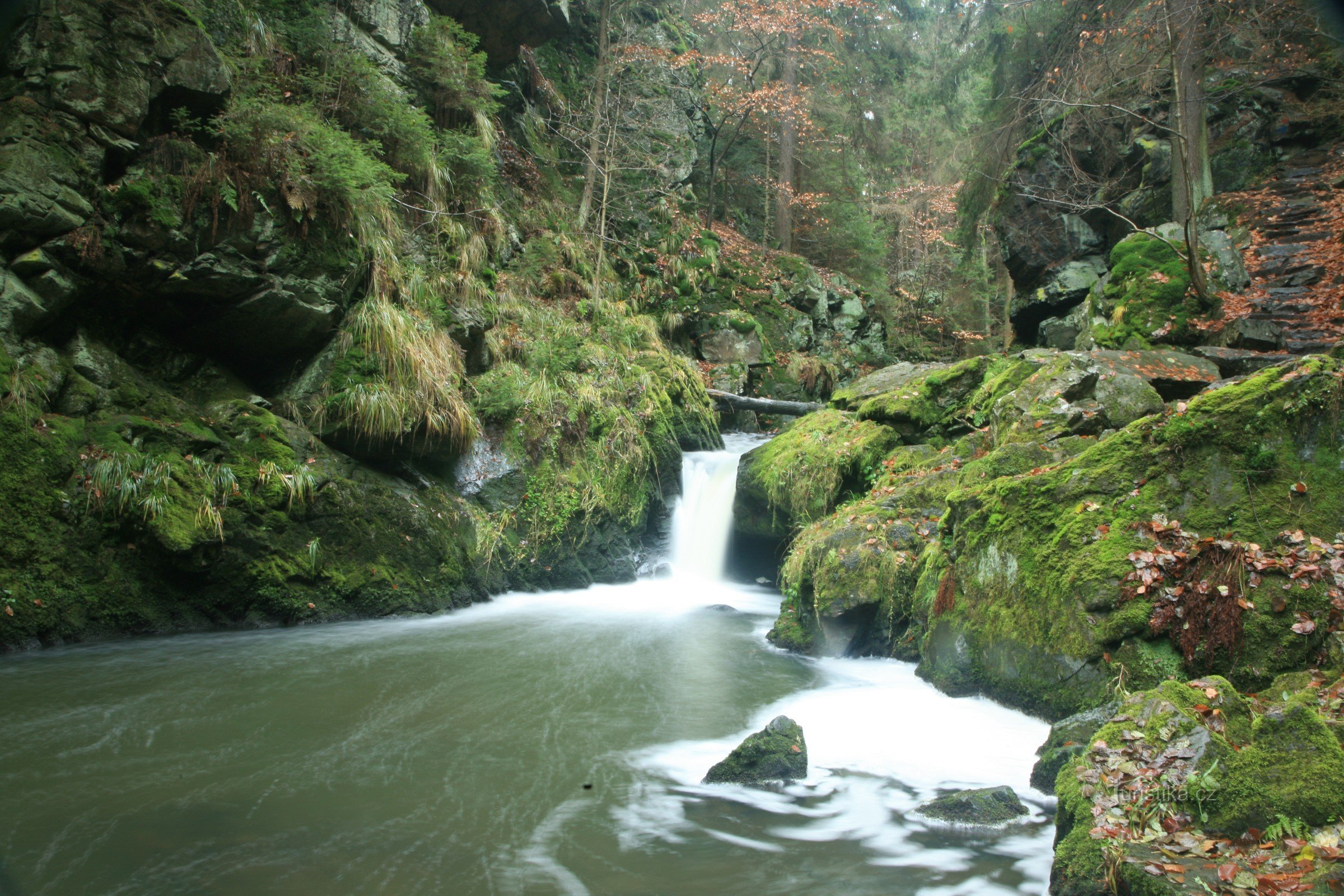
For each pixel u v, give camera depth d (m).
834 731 4.84
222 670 5.83
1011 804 3.61
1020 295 17.27
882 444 9.12
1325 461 4.57
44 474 6.11
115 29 6.77
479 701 5.38
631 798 3.88
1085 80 12.73
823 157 23.17
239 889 2.98
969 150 18.83
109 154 6.80
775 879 3.12
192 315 7.46
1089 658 4.71
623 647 6.99
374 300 8.36
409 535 8.12
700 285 16.61
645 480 10.63
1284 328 9.52
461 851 3.32
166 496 6.55
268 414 7.55
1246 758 2.89
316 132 7.90
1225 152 13.71
